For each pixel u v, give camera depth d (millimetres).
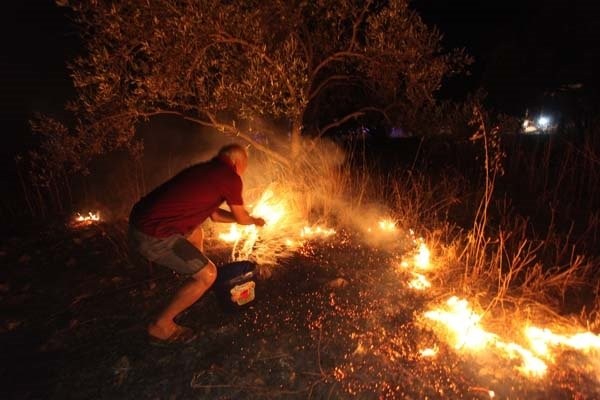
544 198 6180
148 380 3396
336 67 6781
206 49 5785
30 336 4043
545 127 9266
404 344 3627
